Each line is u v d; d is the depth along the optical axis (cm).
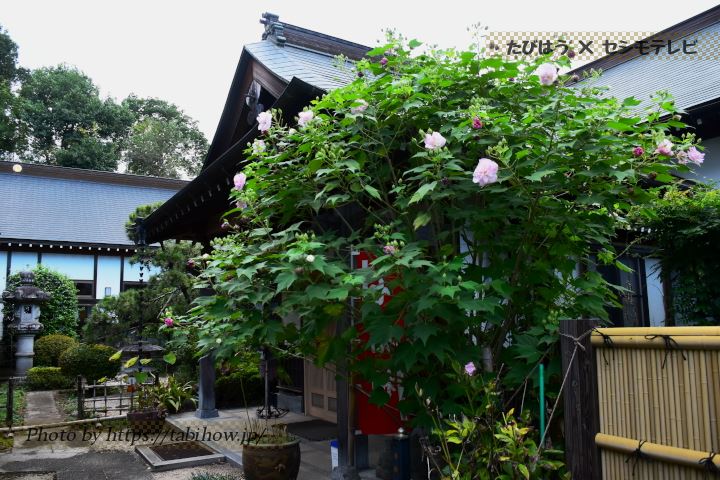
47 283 1574
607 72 1033
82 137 3503
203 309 377
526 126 311
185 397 821
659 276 579
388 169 362
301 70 566
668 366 192
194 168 3906
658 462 194
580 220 321
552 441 280
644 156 307
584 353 220
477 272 334
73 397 1083
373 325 298
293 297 319
